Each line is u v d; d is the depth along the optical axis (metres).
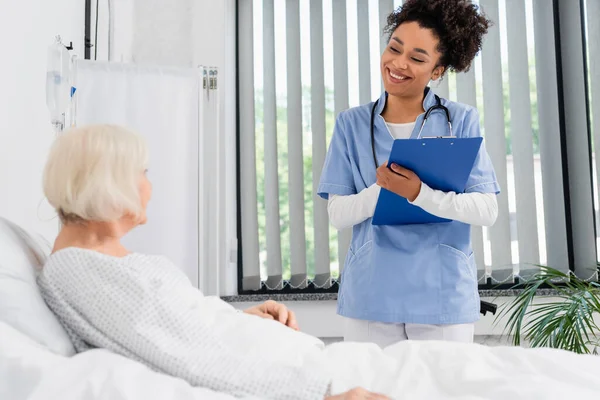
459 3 1.72
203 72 2.43
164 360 0.95
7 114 1.63
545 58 2.98
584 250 2.94
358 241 1.80
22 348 0.89
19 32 1.73
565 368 1.07
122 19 2.95
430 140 1.49
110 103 2.27
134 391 0.85
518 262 2.93
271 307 1.42
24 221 1.78
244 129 3.00
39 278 1.03
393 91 1.77
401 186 1.58
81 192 1.00
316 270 2.94
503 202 2.92
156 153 2.29
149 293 0.98
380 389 1.12
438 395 1.08
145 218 1.09
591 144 2.97
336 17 3.00
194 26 3.01
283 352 1.20
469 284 1.75
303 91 3.00
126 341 0.96
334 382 1.10
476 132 1.81
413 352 1.21
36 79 1.88
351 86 2.99
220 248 2.89
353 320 1.78
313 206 2.96
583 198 2.95
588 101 2.97
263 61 3.01
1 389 0.85
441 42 1.74
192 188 2.31
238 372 0.96
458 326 1.72
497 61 2.96
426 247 1.74
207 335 1.00
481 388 1.05
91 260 1.00
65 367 0.88
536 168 2.97
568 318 2.14
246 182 2.98
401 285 1.72
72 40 2.32
